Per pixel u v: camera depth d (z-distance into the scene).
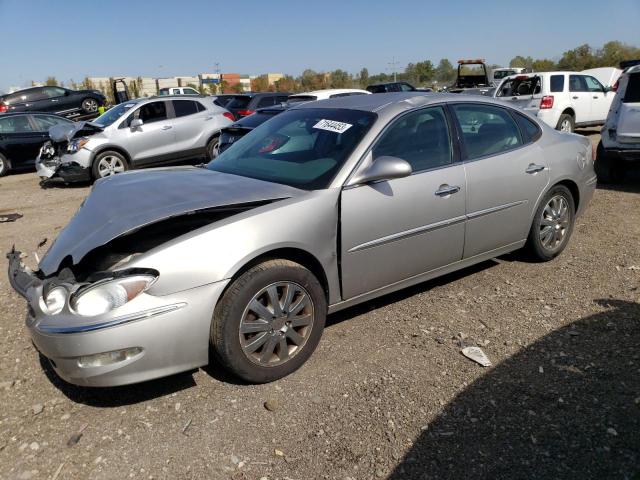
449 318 3.78
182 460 2.48
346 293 3.37
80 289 2.62
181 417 2.79
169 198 3.13
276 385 3.04
